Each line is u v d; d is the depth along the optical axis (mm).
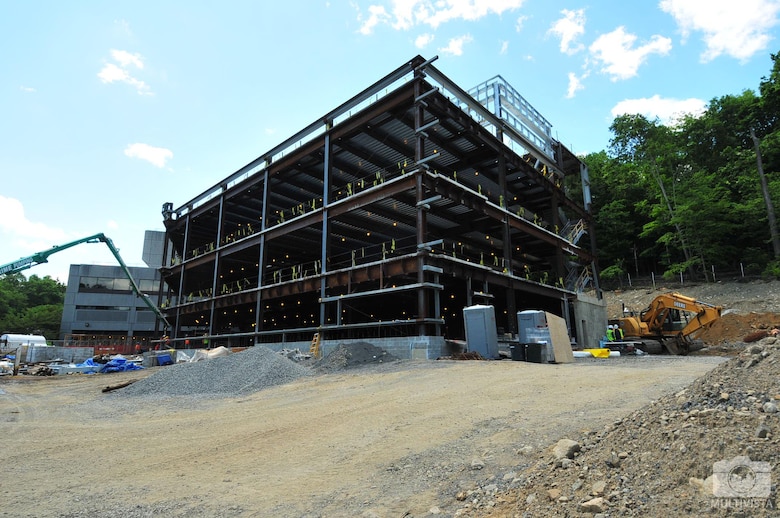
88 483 7891
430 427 9352
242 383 20109
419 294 26000
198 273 56562
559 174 46594
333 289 40156
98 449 10414
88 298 76938
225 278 60000
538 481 5352
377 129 33875
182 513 6230
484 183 41844
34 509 6711
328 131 35000
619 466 4832
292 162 38875
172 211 56969
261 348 23484
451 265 28859
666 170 62000
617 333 31234
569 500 4547
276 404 15117
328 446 9008
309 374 22016
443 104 30500
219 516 6031
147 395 19828
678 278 55438
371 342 27266
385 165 39625
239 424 12258
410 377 17328
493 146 35250
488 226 38969
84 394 21625
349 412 12070
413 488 6301
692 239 51875
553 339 21531
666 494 3965
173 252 60438
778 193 47531
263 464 8305
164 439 11117
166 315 55031
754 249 49469
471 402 11266
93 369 36938
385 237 44625
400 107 30859
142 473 8344
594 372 14508
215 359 23297
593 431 6824
